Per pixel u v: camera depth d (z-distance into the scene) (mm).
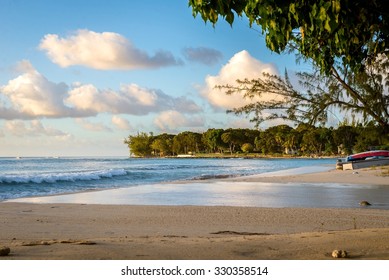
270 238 7219
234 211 14203
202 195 20172
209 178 36094
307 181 28281
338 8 4262
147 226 11203
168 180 35031
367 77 7355
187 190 23000
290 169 55031
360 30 5863
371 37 6289
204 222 11922
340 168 42781
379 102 7367
